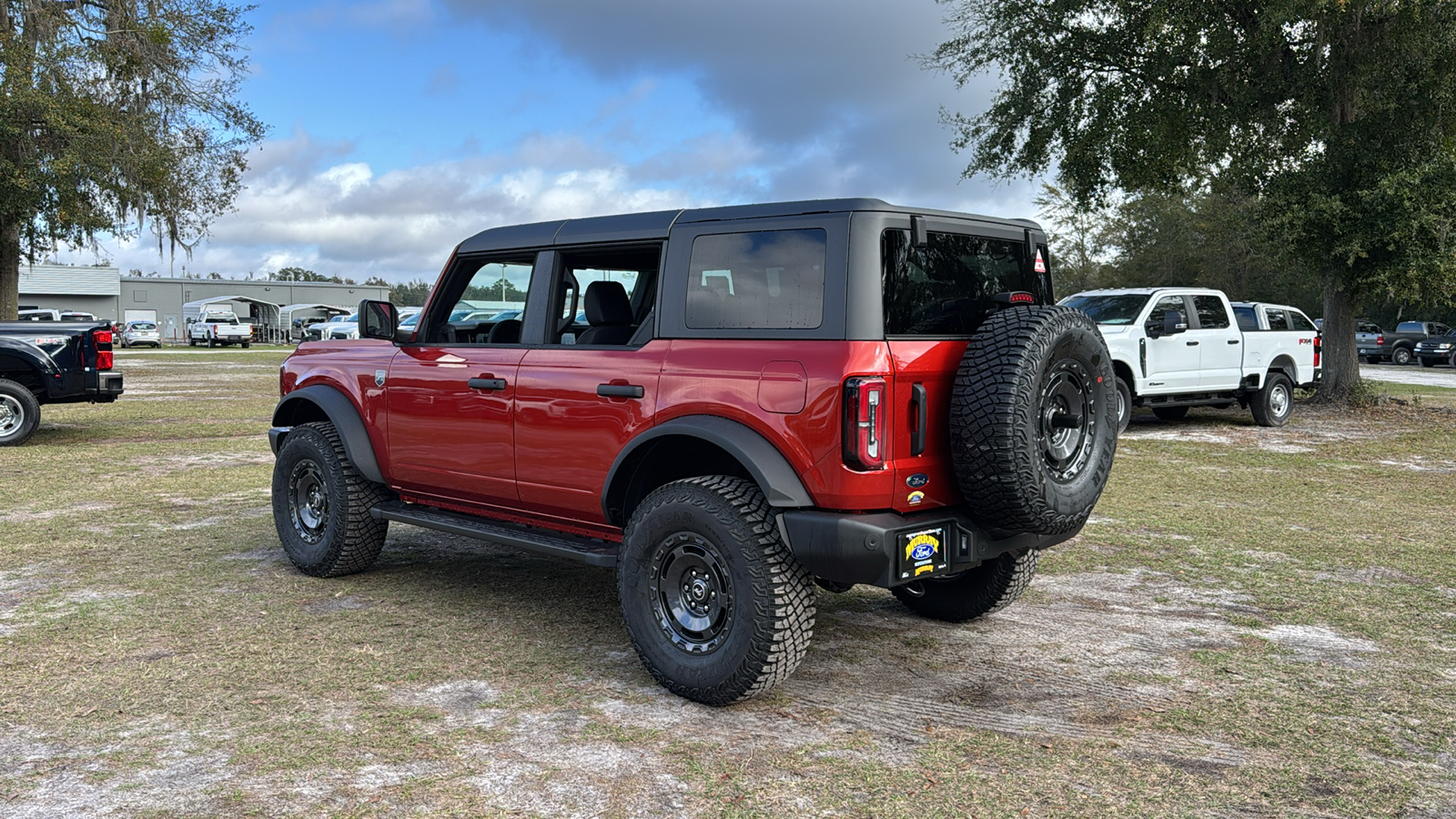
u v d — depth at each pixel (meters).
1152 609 5.60
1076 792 3.34
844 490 3.77
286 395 6.35
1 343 11.85
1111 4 17.84
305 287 87.56
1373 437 14.49
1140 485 10.00
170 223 25.31
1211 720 3.99
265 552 6.74
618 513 4.61
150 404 17.92
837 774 3.46
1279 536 7.56
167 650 4.72
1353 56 17.30
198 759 3.54
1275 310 16.30
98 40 24.27
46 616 5.24
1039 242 4.75
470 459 5.24
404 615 5.32
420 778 3.40
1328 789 3.39
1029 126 19.42
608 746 3.68
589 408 4.59
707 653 4.06
